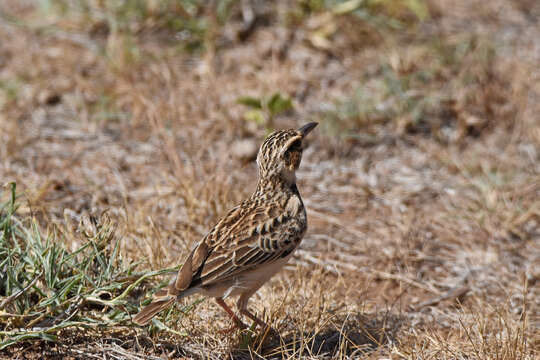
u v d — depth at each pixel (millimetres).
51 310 7875
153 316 7562
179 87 14977
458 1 18828
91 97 14766
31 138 13461
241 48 16203
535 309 9875
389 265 10844
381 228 11789
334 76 15461
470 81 15258
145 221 10641
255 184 12375
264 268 8320
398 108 14414
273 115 13727
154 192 11984
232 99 14547
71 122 14047
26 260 8359
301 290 9742
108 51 15773
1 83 14734
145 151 13266
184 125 13789
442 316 9742
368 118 14164
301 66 15688
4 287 8266
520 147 13828
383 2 16938
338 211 12234
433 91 14859
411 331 9297
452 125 14422
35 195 11289
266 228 8352
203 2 16828
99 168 12688
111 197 11719
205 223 11195
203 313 9086
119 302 8016
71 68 15461
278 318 9039
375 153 13703
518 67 15758
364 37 16422
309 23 16609
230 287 8141
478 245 11406
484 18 18188
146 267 9461
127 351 8125
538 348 8844
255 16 16750
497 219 11922
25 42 16484
